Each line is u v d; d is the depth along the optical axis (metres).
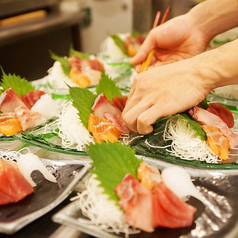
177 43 0.93
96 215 0.61
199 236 0.59
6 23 1.57
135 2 1.45
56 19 1.67
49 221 0.63
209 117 0.74
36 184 0.68
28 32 1.55
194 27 0.91
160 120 0.77
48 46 1.71
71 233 0.62
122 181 0.62
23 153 0.74
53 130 0.80
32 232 0.62
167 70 0.72
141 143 0.74
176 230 0.60
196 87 0.70
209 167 0.69
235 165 0.68
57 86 0.98
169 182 0.64
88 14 1.98
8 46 1.53
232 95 0.88
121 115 0.76
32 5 1.67
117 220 0.60
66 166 0.70
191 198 0.64
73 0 1.94
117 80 1.02
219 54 0.70
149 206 0.59
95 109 0.78
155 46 0.95
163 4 1.36
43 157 0.73
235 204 0.62
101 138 0.74
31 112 0.82
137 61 0.95
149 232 0.59
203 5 0.90
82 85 0.99
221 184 0.66
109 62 1.12
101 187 0.62
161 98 0.70
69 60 1.05
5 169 0.66
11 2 1.57
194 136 0.74
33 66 1.67
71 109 0.81
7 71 1.56
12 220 0.60
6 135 0.79
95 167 0.64
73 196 0.65
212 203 0.63
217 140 0.71
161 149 0.73
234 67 0.68
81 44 1.88
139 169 0.65
